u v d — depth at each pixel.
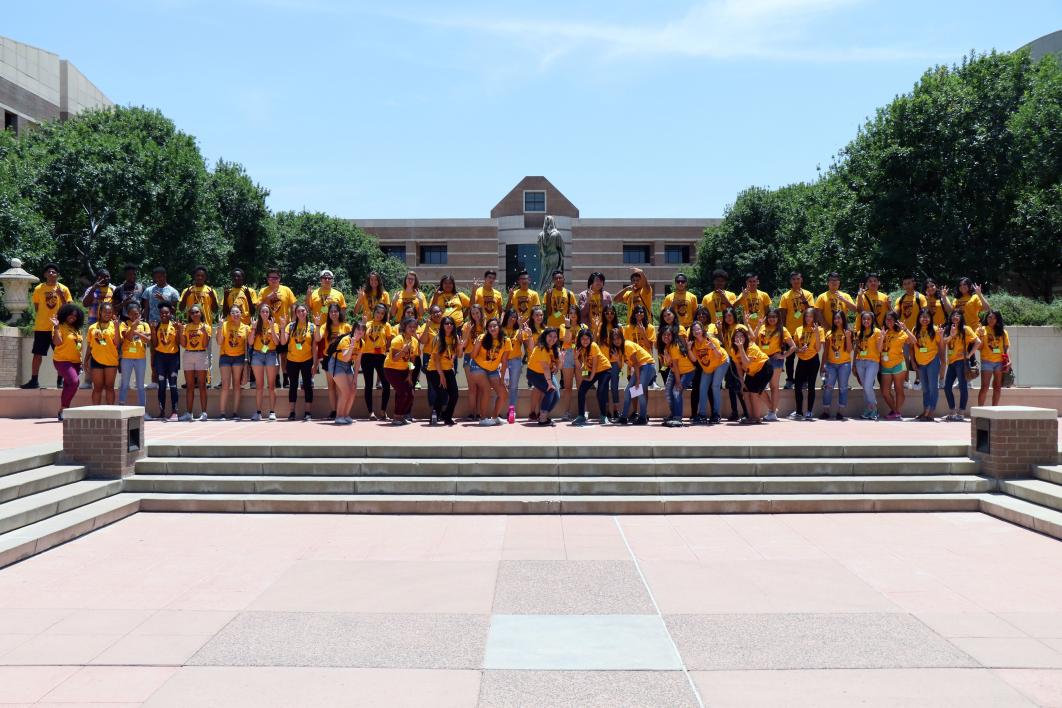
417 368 13.42
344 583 5.98
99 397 12.85
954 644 4.73
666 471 9.02
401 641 4.80
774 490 8.72
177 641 4.80
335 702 3.97
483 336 12.59
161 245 33.53
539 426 12.30
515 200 66.12
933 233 28.97
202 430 11.53
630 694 4.05
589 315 13.31
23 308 17.56
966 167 28.91
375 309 13.07
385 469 9.04
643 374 12.55
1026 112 27.95
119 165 30.62
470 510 8.42
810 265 34.62
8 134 32.75
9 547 6.46
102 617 5.23
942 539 7.30
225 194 42.72
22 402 13.99
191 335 13.09
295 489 8.75
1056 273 31.42
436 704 3.94
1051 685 4.15
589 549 6.98
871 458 9.41
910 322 14.13
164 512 8.48
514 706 3.91
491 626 5.06
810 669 4.36
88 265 30.11
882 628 5.00
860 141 32.56
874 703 3.94
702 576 6.16
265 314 13.09
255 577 6.14
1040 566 6.39
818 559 6.64
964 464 9.08
